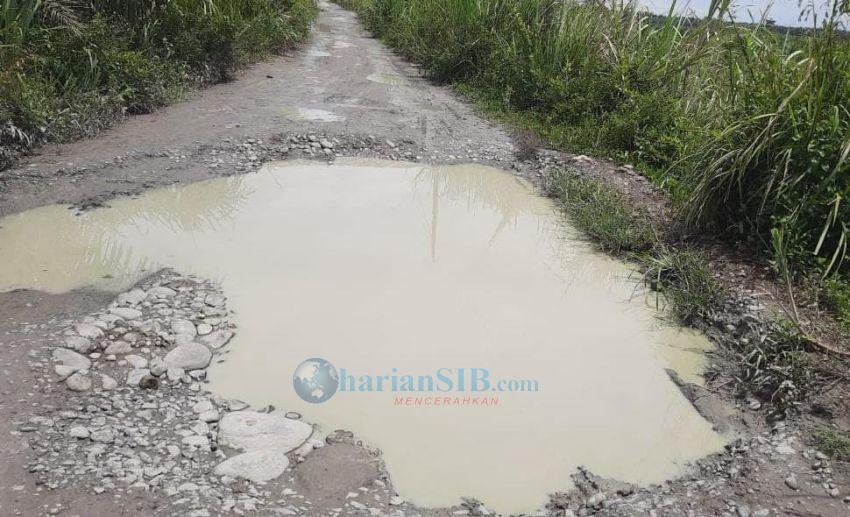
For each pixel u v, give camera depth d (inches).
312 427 122.0
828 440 118.0
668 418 132.6
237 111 303.9
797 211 173.0
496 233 215.3
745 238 190.4
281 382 133.9
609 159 272.4
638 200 233.0
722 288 169.6
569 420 130.0
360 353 144.7
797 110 177.9
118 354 136.3
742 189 191.6
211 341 144.7
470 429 125.3
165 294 159.6
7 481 102.0
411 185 247.8
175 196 219.3
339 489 108.0
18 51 259.8
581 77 328.8
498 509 107.7
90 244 186.2
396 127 298.5
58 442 111.0
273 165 251.1
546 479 114.8
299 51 497.4
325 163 258.2
